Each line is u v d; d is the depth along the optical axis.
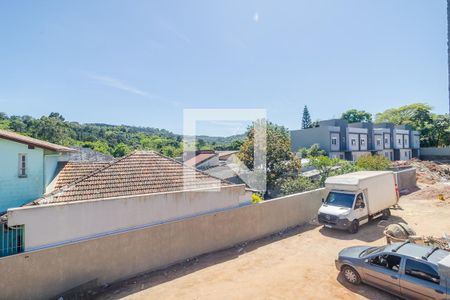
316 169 27.30
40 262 7.83
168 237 10.23
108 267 8.91
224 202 13.14
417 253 7.10
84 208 9.33
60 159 19.62
